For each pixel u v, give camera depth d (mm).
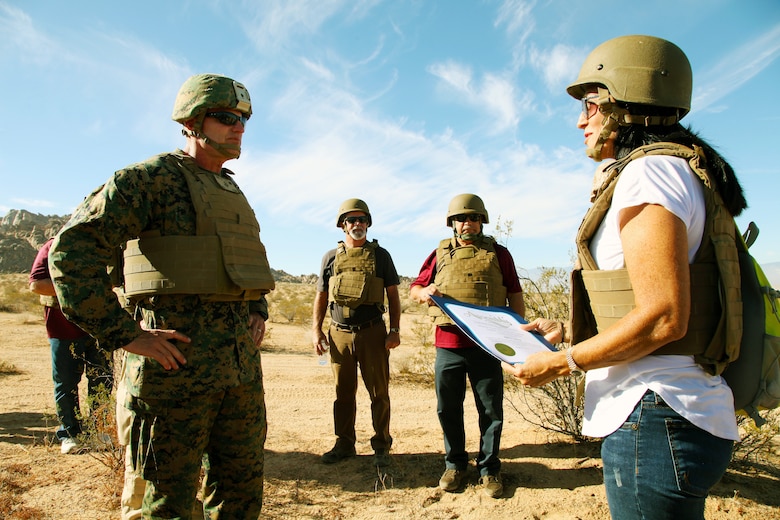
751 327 1572
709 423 1474
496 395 3904
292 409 6637
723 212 1565
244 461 2432
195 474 2271
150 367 2188
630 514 1551
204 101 2434
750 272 1620
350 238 4758
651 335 1410
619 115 1704
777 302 1655
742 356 1569
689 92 1707
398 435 5422
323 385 8234
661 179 1491
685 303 1394
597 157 1830
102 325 2049
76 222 2104
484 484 3854
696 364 1509
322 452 4848
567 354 1593
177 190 2295
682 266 1413
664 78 1650
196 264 2236
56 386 4551
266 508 3609
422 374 9148
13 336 12547
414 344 12648
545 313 4840
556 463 4305
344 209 4746
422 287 4406
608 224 1637
